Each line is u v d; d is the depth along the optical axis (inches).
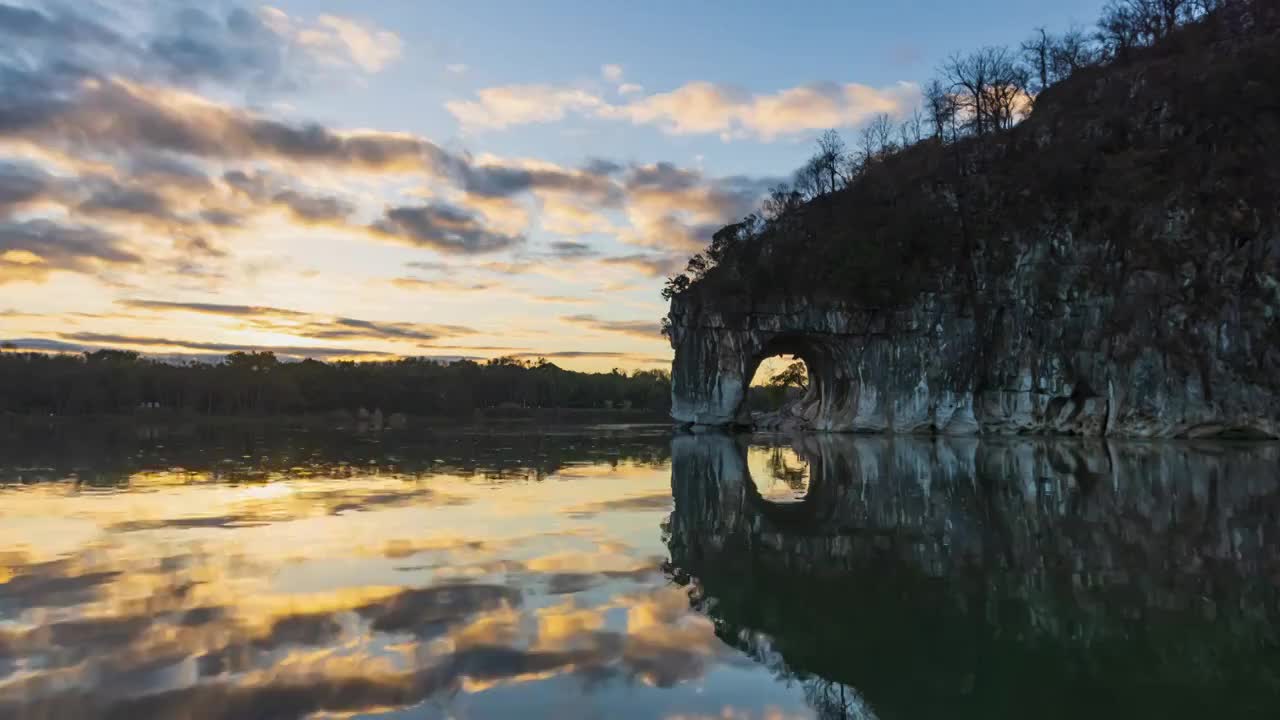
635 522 687.7
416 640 339.6
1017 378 2536.9
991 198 2687.0
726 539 609.6
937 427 2711.6
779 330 3134.8
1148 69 2469.2
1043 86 3043.8
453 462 1337.4
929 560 530.0
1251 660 326.6
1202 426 2134.6
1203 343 2129.7
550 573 475.2
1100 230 2340.1
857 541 603.2
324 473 1108.5
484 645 334.3
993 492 920.9
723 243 3506.4
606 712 264.5
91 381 5068.9
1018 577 477.1
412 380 6269.7
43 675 290.4
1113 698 288.4
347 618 370.3
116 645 327.0
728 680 300.4
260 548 542.6
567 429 3383.4
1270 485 956.0
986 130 2992.1
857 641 353.1
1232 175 2114.9
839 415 3090.6
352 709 261.4
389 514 709.3
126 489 895.1
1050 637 359.3
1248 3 2600.9
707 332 3356.3
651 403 7352.4
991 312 2628.0
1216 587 447.8
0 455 1477.6
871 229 2950.3
